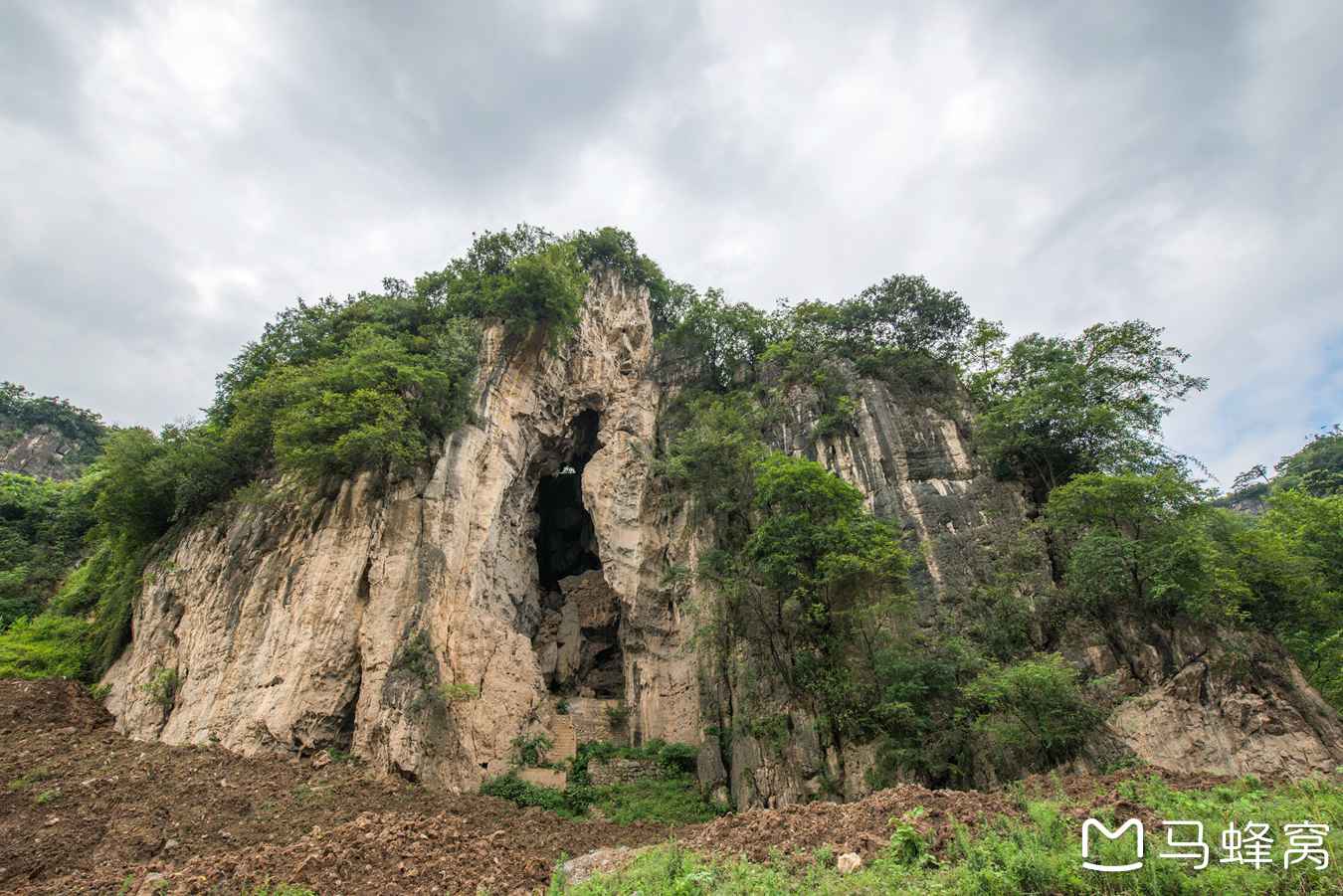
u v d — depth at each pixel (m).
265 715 25.61
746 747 27.98
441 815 21.95
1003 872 10.28
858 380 37.50
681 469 36.34
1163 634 23.52
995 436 33.50
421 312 38.94
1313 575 26.28
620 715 35.25
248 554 30.91
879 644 26.38
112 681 32.25
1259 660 22.02
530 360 39.03
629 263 50.78
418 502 30.52
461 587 30.22
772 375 40.75
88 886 15.69
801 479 28.34
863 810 14.81
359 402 30.58
